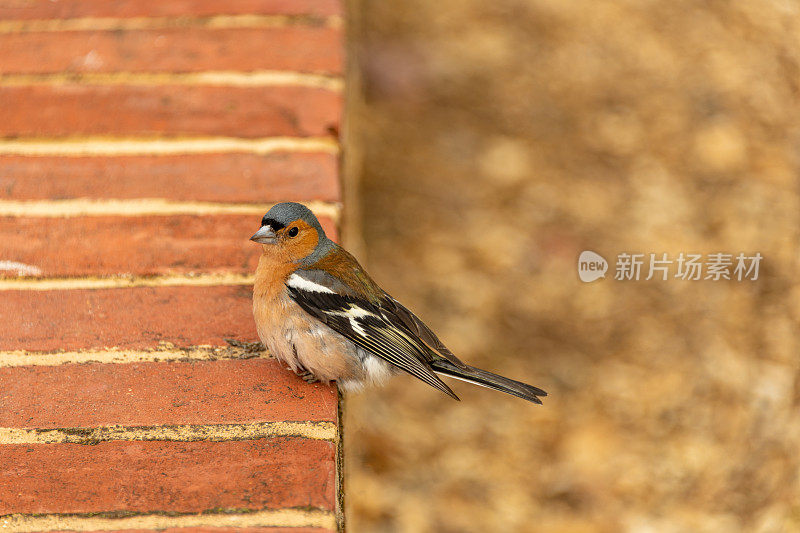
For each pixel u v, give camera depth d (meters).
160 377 5.54
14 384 5.41
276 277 5.80
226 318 6.10
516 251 11.21
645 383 9.93
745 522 8.76
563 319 10.57
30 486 4.63
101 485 4.65
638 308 10.66
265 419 5.21
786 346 10.34
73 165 7.25
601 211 11.73
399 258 11.06
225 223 6.84
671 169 12.28
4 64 8.27
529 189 11.88
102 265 6.44
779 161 12.42
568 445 9.37
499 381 6.12
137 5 9.32
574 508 8.83
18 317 5.96
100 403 5.28
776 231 11.53
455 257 11.16
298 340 5.68
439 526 8.59
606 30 14.31
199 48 8.59
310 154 7.48
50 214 6.84
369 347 5.75
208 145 7.52
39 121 7.66
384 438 9.30
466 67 13.66
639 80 13.47
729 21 14.50
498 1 14.99
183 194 7.07
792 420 9.64
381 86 13.32
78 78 8.12
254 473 4.75
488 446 9.34
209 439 5.02
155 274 6.41
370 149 12.33
